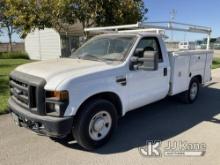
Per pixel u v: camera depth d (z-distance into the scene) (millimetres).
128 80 4805
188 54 6719
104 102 4383
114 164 3934
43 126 3938
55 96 3818
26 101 4141
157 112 6598
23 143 4562
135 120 5969
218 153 4352
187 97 7262
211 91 9453
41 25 15695
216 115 6418
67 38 24656
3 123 5504
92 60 5004
